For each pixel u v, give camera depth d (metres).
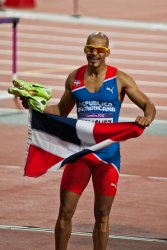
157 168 19.88
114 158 12.91
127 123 12.75
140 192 17.84
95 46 12.67
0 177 18.62
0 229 15.13
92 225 15.55
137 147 21.89
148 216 16.22
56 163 13.14
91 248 14.25
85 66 13.09
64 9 49.84
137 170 19.61
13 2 49.69
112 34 42.78
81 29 44.06
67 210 12.65
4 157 20.45
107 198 12.68
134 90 12.87
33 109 13.18
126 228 15.45
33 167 13.23
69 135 13.07
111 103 12.91
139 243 14.63
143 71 33.94
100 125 12.86
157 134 23.48
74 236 14.84
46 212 16.22
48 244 14.39
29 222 15.59
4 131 23.25
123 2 53.19
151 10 50.72
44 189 17.80
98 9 50.28
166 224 15.80
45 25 44.88
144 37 42.44
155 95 29.31
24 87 13.16
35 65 34.22
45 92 13.21
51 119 13.10
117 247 14.34
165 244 14.66
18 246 14.23
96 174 12.80
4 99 27.66
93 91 12.89
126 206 16.78
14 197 17.14
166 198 17.50
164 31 44.47
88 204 16.84
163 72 33.94
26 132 23.23
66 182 12.72
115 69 12.96
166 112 26.52
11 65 34.03
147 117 12.68
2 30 42.94
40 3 51.53
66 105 13.30
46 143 13.21
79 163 12.80
